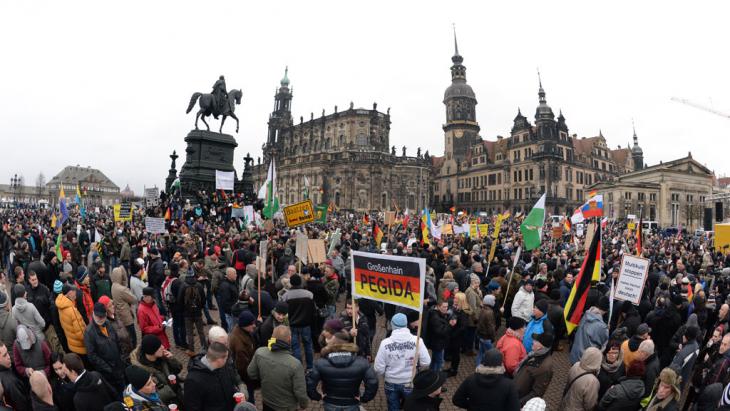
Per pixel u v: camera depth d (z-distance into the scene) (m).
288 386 7.93
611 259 24.22
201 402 7.19
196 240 26.72
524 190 117.56
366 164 123.94
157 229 28.39
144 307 11.28
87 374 7.66
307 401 7.97
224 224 44.84
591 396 7.86
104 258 25.42
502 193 124.31
